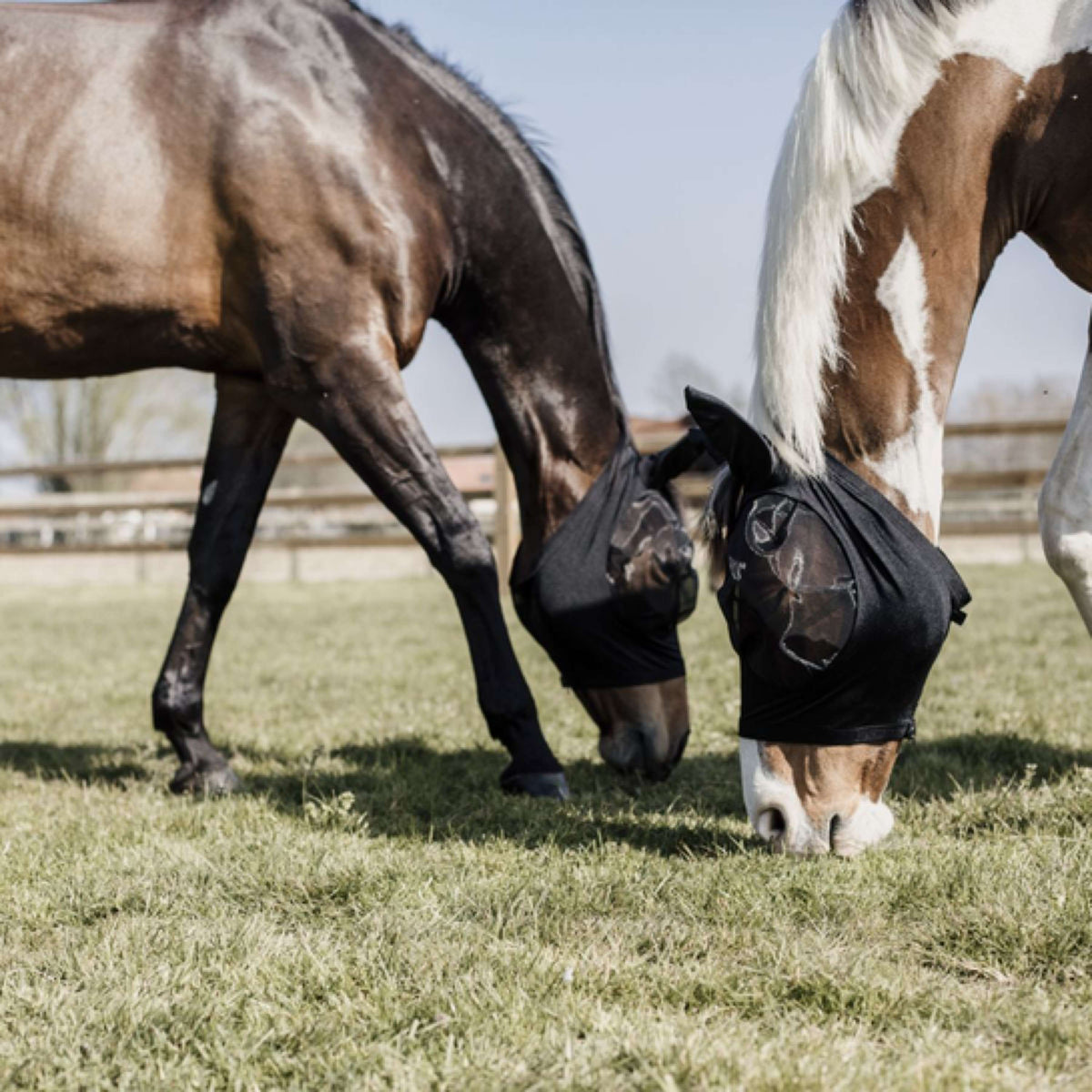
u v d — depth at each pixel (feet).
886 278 6.95
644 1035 5.06
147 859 7.93
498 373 9.98
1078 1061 4.84
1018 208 7.45
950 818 8.74
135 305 9.36
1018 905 6.32
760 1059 4.78
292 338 9.30
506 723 9.98
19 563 57.41
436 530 9.59
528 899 6.83
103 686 18.49
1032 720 12.62
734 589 6.79
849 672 6.70
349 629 26.37
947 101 6.97
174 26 9.43
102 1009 5.51
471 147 9.79
